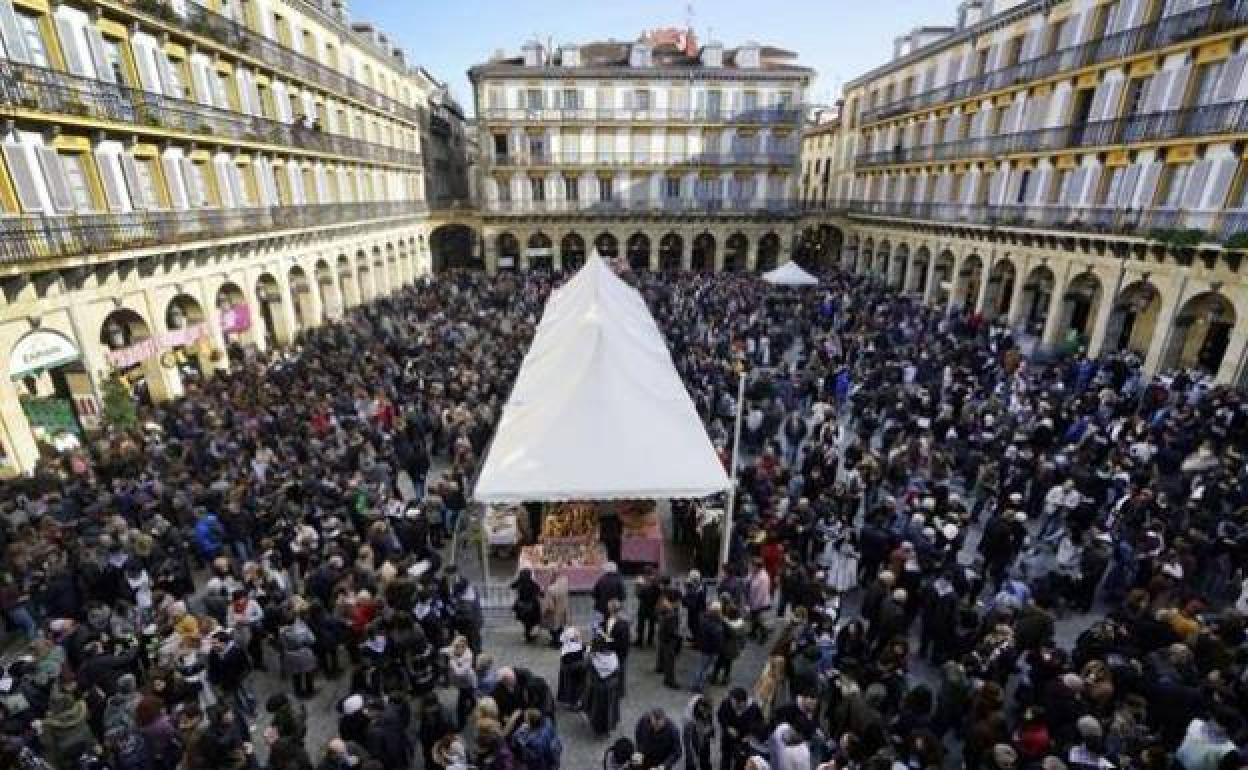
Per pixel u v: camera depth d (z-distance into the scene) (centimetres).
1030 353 2511
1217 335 2014
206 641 739
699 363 1819
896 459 1217
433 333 2161
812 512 1038
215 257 1978
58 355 1391
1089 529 1016
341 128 3092
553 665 899
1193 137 1912
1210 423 1356
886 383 1680
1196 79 1967
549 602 920
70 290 1434
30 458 1341
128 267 1602
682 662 905
